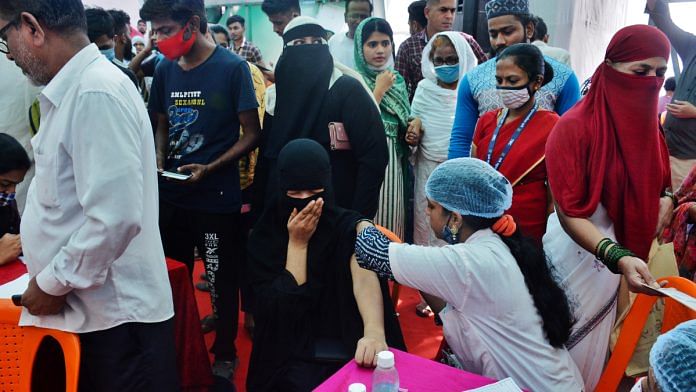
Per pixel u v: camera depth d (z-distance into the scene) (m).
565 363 1.46
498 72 2.04
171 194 2.41
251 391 1.84
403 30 5.73
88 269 1.35
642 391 1.05
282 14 3.31
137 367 1.52
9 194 2.11
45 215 1.42
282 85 2.42
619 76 1.62
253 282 1.93
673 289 1.48
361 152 2.30
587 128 1.67
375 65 2.95
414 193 3.15
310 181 1.80
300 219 1.77
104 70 1.38
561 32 4.07
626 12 4.25
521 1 2.47
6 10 1.31
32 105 2.81
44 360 1.60
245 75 2.34
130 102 1.41
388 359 1.24
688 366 0.91
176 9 2.12
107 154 1.32
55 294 1.39
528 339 1.41
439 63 2.92
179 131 2.38
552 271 1.59
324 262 1.82
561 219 1.70
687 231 2.20
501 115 2.20
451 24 3.55
